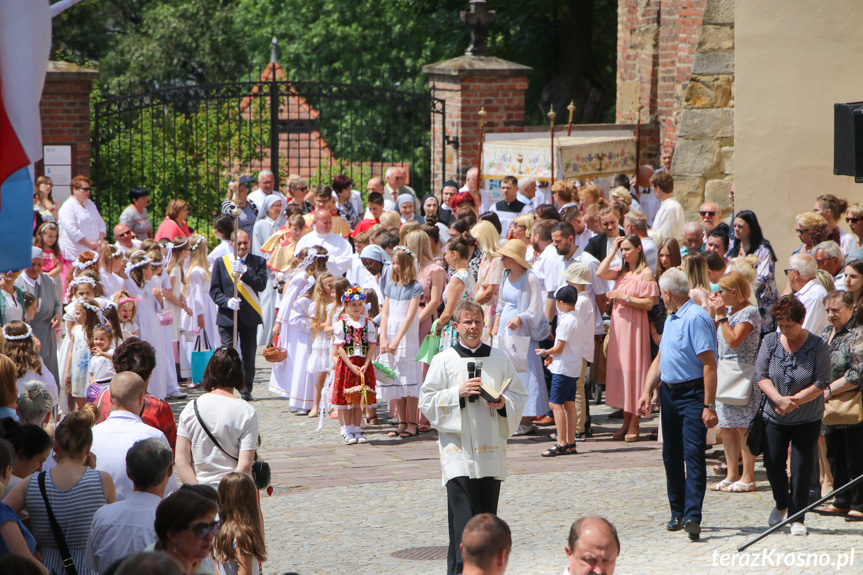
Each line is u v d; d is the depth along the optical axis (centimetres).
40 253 1273
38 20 519
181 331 1559
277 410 1436
